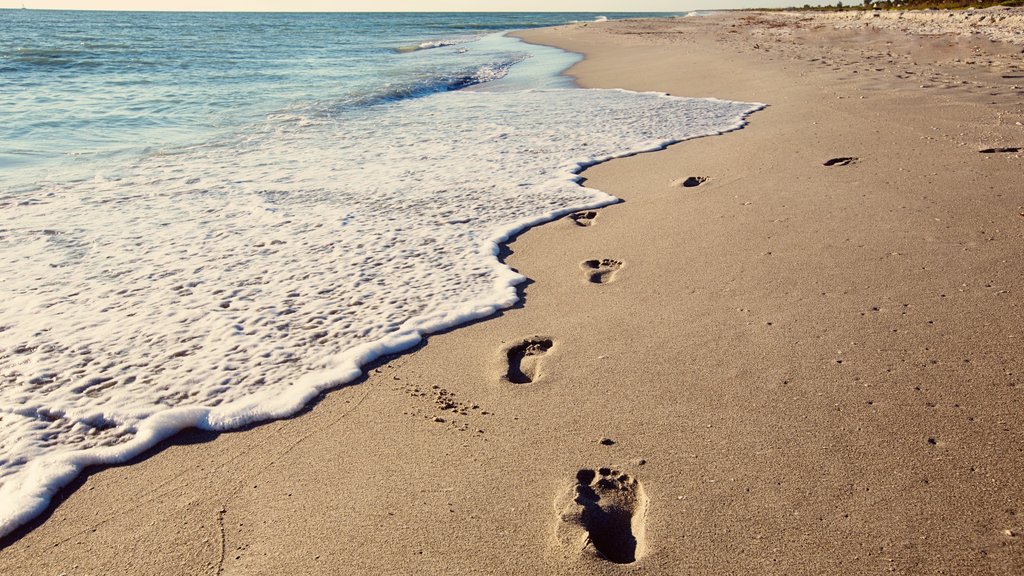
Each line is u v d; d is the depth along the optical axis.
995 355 2.92
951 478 2.27
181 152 7.79
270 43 31.06
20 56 20.38
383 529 2.22
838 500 2.22
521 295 3.98
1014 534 2.03
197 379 3.15
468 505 2.31
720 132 7.93
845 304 3.46
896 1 41.16
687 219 4.96
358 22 76.69
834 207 4.84
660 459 2.48
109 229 5.14
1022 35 18.12
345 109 11.02
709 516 2.20
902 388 2.76
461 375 3.15
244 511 2.33
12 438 2.74
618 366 3.11
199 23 68.31
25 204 5.73
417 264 4.45
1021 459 2.33
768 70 12.86
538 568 2.04
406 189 6.12
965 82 9.53
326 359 3.30
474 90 13.70
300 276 4.29
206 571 2.07
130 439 2.74
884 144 6.37
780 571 1.97
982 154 5.75
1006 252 3.86
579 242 4.74
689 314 3.54
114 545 2.20
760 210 4.96
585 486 2.39
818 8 58.12
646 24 45.25
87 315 3.78
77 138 8.59
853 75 11.21
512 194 5.90
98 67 18.05
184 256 4.61
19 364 3.28
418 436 2.71
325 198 5.89
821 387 2.81
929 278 3.65
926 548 2.01
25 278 4.24
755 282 3.82
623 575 1.99
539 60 20.69
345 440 2.70
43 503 2.39
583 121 9.21
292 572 2.06
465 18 107.38
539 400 2.90
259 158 7.45
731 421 2.66
